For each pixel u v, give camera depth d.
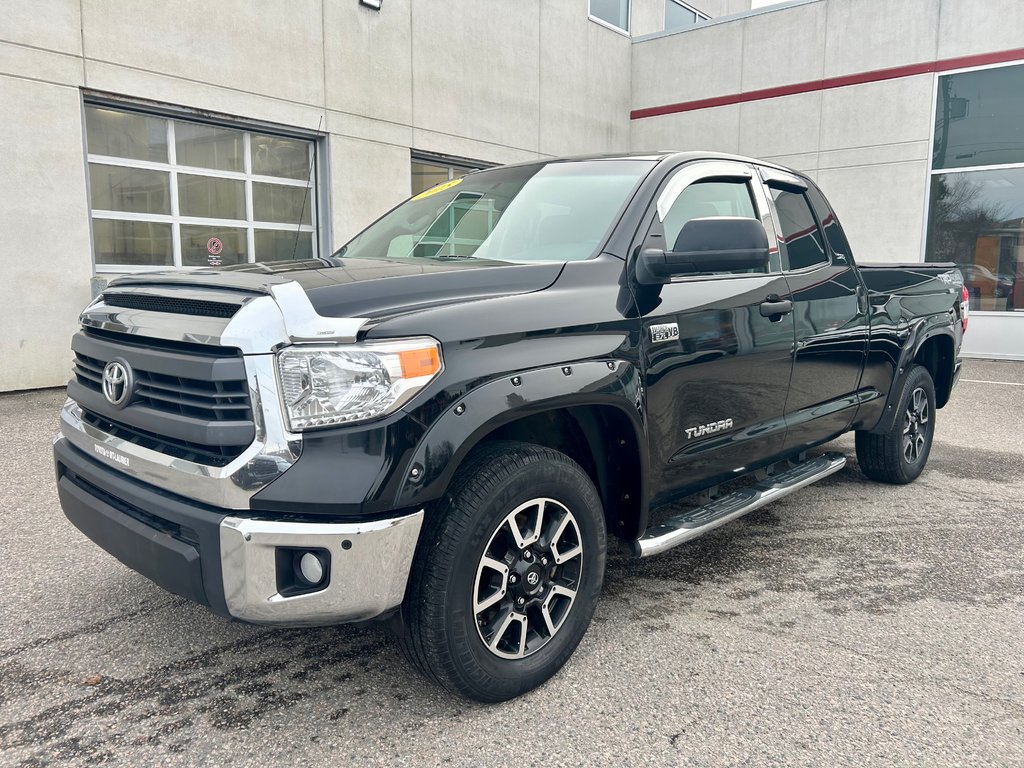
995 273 12.02
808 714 2.40
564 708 2.42
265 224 9.89
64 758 2.13
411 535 2.12
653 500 2.96
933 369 5.30
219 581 2.07
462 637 2.25
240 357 2.07
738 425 3.33
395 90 11.02
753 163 3.78
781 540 4.03
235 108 9.15
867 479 5.28
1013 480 5.25
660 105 15.36
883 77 12.72
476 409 2.20
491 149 12.73
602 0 14.99
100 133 8.23
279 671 2.62
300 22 9.73
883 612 3.15
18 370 7.59
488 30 12.43
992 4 11.65
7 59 7.27
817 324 3.78
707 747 2.22
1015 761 2.17
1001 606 3.22
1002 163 11.83
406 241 3.51
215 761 2.13
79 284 7.94
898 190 12.75
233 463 2.05
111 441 2.43
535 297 2.50
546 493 2.45
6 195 7.37
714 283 3.20
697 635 2.93
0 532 3.86
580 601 2.63
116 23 8.02
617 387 2.60
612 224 2.95
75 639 2.82
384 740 2.24
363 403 2.05
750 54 14.12
